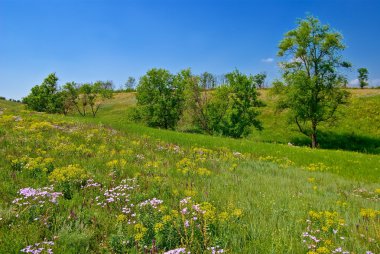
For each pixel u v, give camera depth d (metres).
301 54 46.06
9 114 26.95
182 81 52.97
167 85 56.50
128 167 13.20
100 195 9.52
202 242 6.44
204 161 16.78
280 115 64.62
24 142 15.90
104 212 8.00
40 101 68.94
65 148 15.52
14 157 12.74
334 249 6.39
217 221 7.26
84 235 6.53
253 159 20.66
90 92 72.94
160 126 56.81
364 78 91.31
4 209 7.66
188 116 53.03
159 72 56.12
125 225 7.24
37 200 8.35
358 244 6.57
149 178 11.66
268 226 7.49
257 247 6.42
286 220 8.23
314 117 45.56
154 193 9.83
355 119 57.56
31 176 10.99
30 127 20.05
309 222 7.89
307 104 45.59
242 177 13.50
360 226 7.79
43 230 6.82
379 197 12.78
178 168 14.30
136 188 10.14
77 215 7.64
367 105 61.69
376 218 8.76
